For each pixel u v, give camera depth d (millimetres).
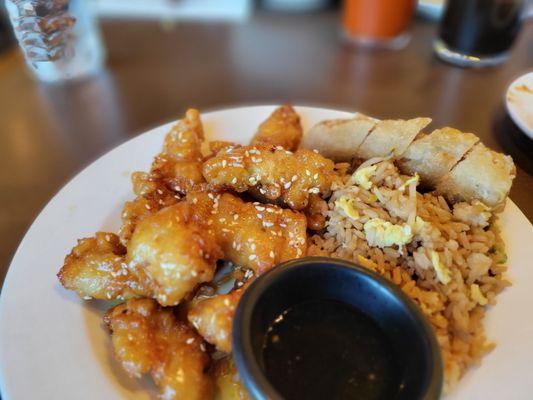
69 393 145
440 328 156
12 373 147
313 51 356
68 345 157
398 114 279
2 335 157
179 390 145
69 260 173
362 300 154
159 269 152
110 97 302
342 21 388
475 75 314
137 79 320
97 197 208
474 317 160
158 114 287
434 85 306
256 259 170
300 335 148
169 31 379
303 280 155
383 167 189
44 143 264
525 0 290
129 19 394
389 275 171
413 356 137
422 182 200
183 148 212
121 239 176
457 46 317
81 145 262
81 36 305
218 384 157
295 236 177
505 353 151
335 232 186
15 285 172
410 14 349
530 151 238
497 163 180
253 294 144
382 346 146
